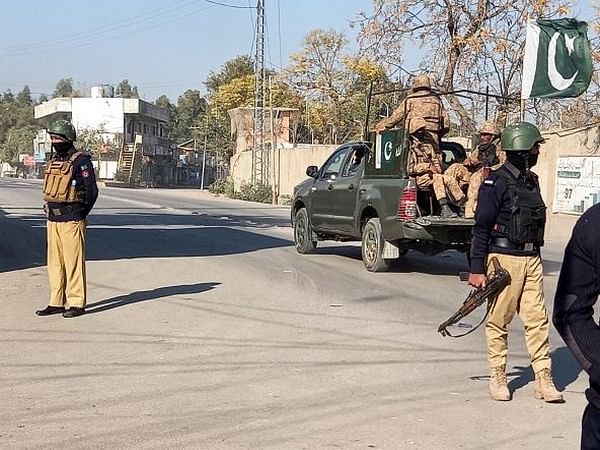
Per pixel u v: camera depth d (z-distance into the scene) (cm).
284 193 4809
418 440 545
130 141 8525
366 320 959
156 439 540
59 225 950
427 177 1243
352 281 1266
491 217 625
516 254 627
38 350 794
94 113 8306
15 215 2572
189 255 1578
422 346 830
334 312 1005
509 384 695
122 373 712
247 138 6022
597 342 296
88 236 1919
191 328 900
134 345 819
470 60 3039
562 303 304
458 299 1119
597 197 2117
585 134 2175
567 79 2052
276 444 532
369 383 689
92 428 562
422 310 1031
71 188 942
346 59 5378
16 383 676
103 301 1058
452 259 1583
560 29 2045
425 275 1348
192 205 3709
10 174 10025
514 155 633
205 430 560
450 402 636
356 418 592
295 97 5991
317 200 1558
